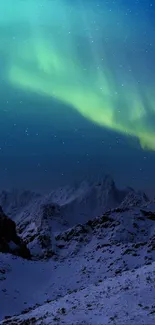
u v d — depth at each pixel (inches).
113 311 1203.2
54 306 1392.7
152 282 1397.6
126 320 1119.6
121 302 1263.5
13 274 3777.1
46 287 3678.6
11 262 4013.3
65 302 1401.3
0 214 5009.8
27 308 3100.4
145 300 1253.1
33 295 3437.5
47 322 1205.7
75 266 4362.7
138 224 5846.5
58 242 5669.3
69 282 3868.1
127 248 4690.0
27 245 5816.9
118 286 1440.7
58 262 4475.9
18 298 3280.0
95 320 1158.3
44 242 5689.0
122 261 4414.4
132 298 1279.5
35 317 1310.3
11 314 2942.9
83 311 1246.3
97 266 4377.5
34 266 4124.0
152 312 1153.4
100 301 1314.0
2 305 3075.8
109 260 4512.8
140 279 1464.1
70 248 5428.2
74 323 1154.0
